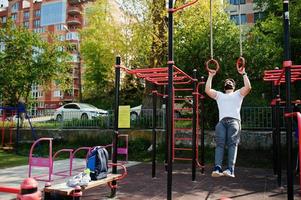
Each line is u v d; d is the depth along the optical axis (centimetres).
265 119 1277
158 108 1551
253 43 1382
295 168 952
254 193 703
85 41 3306
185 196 676
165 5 1526
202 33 1366
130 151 1378
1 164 1123
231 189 743
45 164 752
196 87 862
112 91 3341
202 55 1327
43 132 1677
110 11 2200
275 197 666
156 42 1520
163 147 1345
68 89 2211
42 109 2136
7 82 1762
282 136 1190
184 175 931
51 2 5931
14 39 1797
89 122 1623
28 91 1870
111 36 2147
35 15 6153
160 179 868
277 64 1308
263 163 1112
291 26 1391
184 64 1345
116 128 693
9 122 1839
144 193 702
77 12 5606
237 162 1137
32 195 347
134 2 1638
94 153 631
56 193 503
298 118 459
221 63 1304
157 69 753
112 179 642
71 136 1603
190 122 1382
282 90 1242
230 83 588
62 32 5712
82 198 652
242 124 1306
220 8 1684
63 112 1750
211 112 1338
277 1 1731
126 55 1941
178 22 1530
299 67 724
